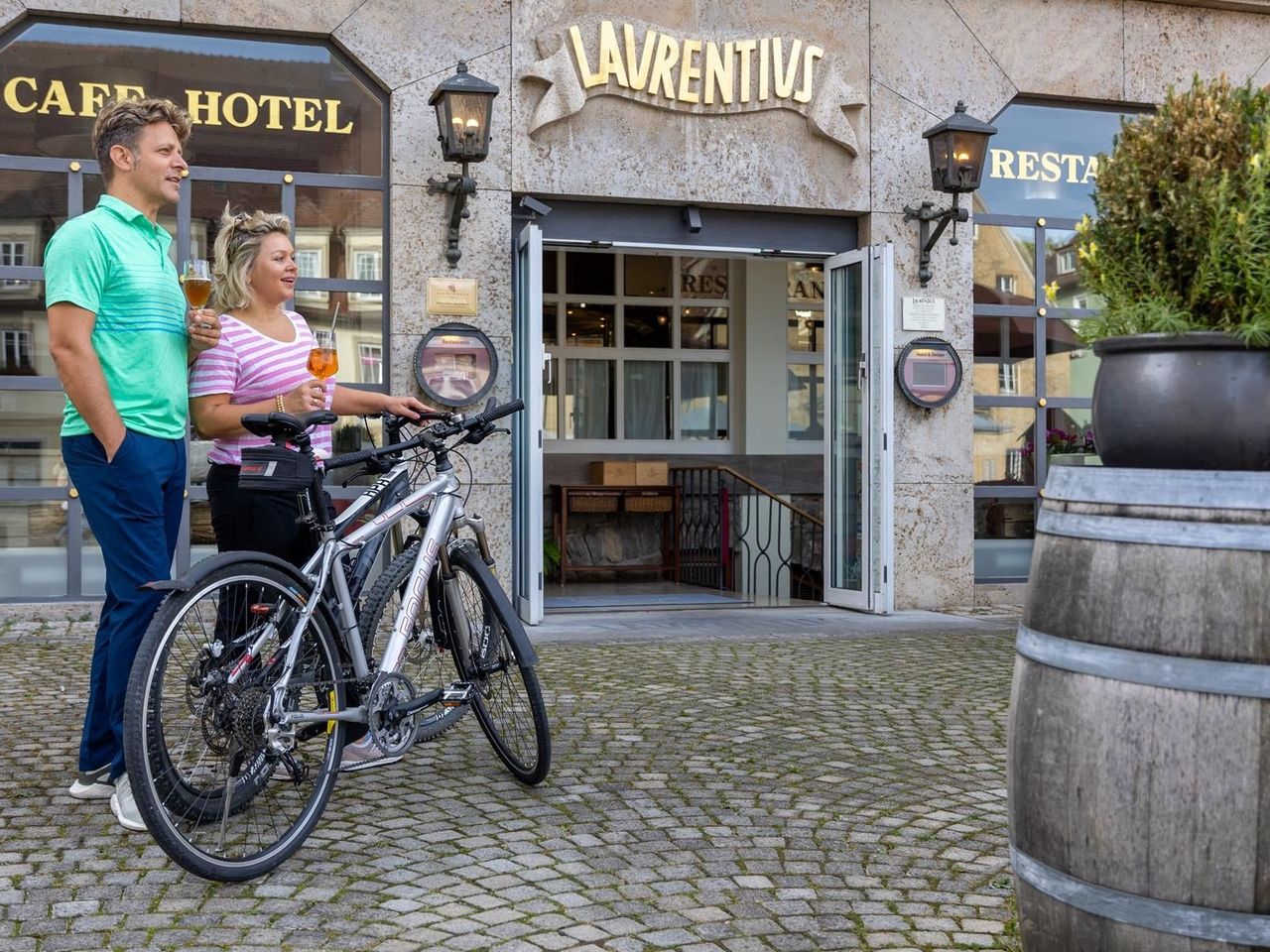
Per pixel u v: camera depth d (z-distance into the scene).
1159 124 2.40
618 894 3.05
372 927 2.81
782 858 3.35
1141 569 2.18
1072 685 2.26
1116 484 2.24
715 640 7.13
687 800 3.86
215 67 7.71
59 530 7.56
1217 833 2.10
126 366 3.54
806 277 11.62
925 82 8.70
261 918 2.85
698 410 11.61
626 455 11.04
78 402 3.43
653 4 8.21
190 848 2.96
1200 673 2.11
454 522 3.91
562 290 11.37
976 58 8.79
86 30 7.52
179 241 7.68
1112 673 2.20
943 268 8.75
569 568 10.30
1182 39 9.19
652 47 8.15
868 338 8.41
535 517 7.66
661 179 8.25
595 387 11.44
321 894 3.01
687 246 8.48
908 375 8.59
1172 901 2.14
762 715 5.07
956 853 3.41
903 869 3.28
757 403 11.47
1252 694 2.08
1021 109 9.11
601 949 2.71
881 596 8.33
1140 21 9.10
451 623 3.92
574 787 3.97
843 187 8.58
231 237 3.98
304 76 7.84
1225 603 2.11
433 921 2.85
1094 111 9.25
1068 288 9.19
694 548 10.80
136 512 3.54
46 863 3.19
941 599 8.76
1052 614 2.31
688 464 11.31
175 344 3.67
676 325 11.53
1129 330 2.35
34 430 7.52
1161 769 2.14
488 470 7.96
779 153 8.45
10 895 2.96
